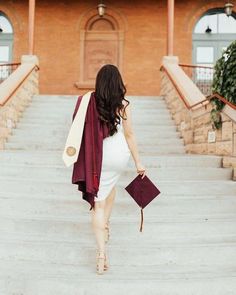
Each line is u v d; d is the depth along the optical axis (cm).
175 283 320
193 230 413
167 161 588
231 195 496
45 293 316
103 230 339
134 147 348
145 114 998
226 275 339
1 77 1677
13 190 490
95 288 316
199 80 1658
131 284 318
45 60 1655
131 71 1652
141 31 1664
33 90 1133
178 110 908
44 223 405
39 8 1670
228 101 586
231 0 1664
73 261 367
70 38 1667
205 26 1700
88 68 1658
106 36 1664
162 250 370
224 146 602
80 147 329
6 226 410
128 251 366
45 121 930
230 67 581
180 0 1667
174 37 1658
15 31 1664
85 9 1673
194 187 500
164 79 1130
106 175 334
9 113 865
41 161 587
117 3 1675
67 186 485
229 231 419
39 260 369
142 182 359
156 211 455
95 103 333
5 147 827
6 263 360
